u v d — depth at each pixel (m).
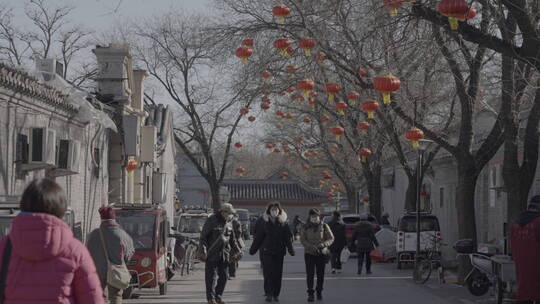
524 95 19.27
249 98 25.77
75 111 20.47
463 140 22.03
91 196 23.55
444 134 25.14
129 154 26.25
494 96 22.27
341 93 26.42
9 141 16.09
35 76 16.95
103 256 11.27
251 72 23.55
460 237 22.28
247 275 24.94
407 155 45.22
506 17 17.08
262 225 16.86
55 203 5.51
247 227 55.38
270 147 39.31
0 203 12.46
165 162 37.84
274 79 24.33
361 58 19.41
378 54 20.33
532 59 13.48
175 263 24.19
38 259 5.37
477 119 29.45
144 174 30.53
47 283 5.37
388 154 41.47
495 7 14.24
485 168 31.53
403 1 13.29
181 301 17.58
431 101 23.28
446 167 38.31
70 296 5.45
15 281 5.38
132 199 28.47
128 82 27.19
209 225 15.66
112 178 26.27
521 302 13.18
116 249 11.30
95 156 24.23
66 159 18.86
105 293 11.40
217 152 56.88
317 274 17.55
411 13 14.02
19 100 16.52
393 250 31.22
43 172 18.34
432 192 42.19
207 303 16.50
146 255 17.78
